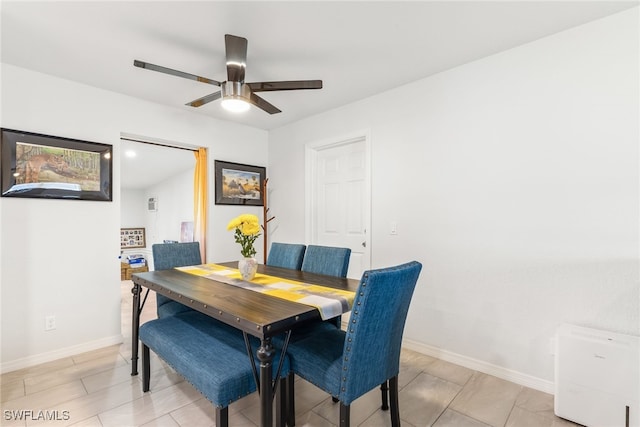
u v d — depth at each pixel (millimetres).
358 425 1745
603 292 1895
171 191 6148
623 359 1637
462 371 2369
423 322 2686
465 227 2457
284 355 1463
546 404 1942
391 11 1812
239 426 1728
